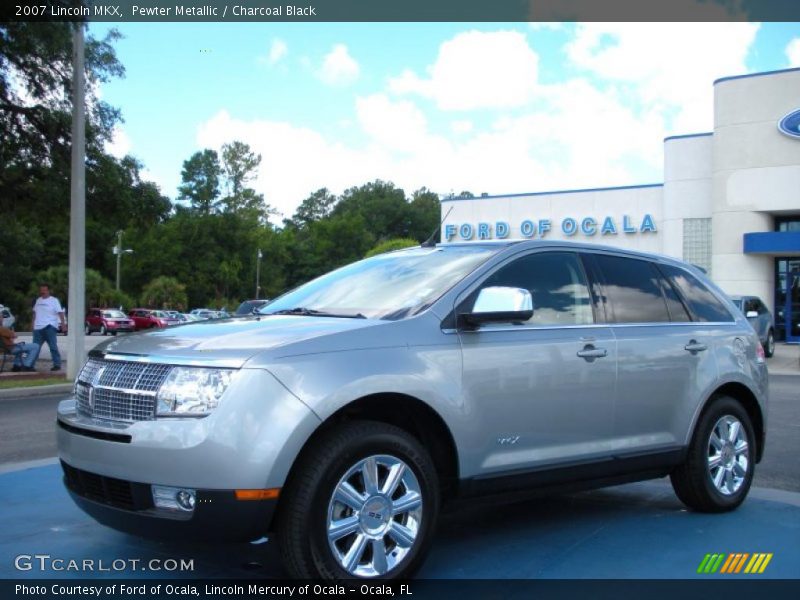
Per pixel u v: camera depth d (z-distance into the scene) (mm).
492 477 4387
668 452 5332
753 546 4840
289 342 3852
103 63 18781
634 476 5258
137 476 3709
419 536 4035
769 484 6762
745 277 29500
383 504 3928
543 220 35656
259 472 3555
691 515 5613
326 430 3855
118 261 71125
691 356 5527
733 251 29734
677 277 5906
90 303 65625
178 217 86750
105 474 3844
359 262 5633
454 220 37688
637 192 33781
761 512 5707
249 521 3568
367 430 3902
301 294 5277
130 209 19969
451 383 4234
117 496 3867
